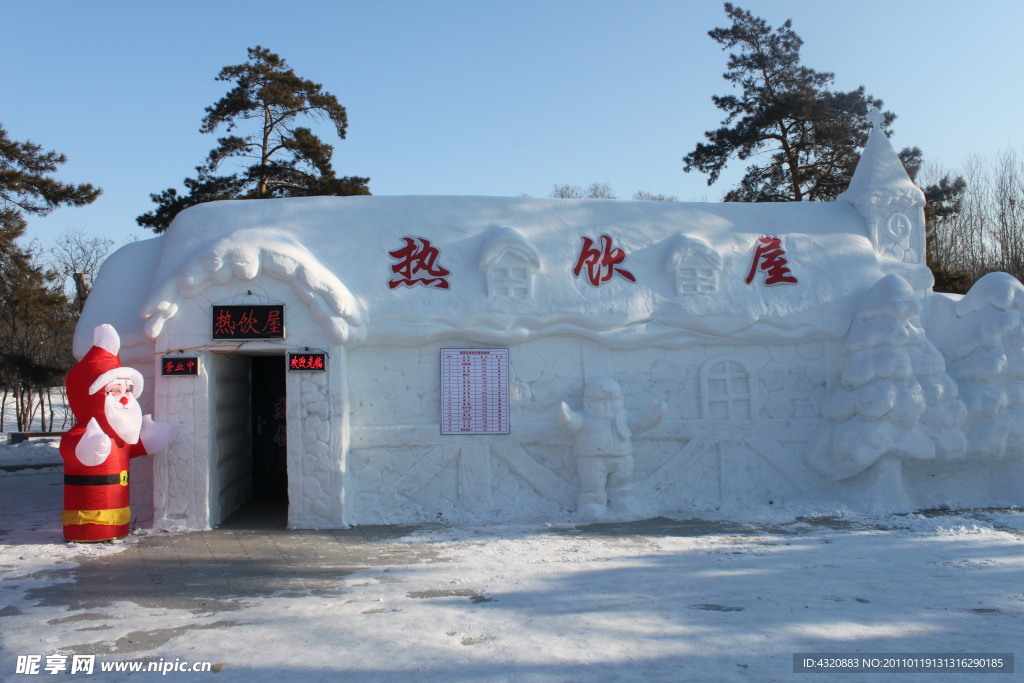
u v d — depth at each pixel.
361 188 23.30
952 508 9.80
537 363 9.71
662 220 10.70
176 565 7.22
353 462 9.23
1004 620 5.43
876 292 9.90
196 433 8.78
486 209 10.38
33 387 24.16
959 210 24.41
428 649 4.89
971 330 10.08
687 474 9.89
